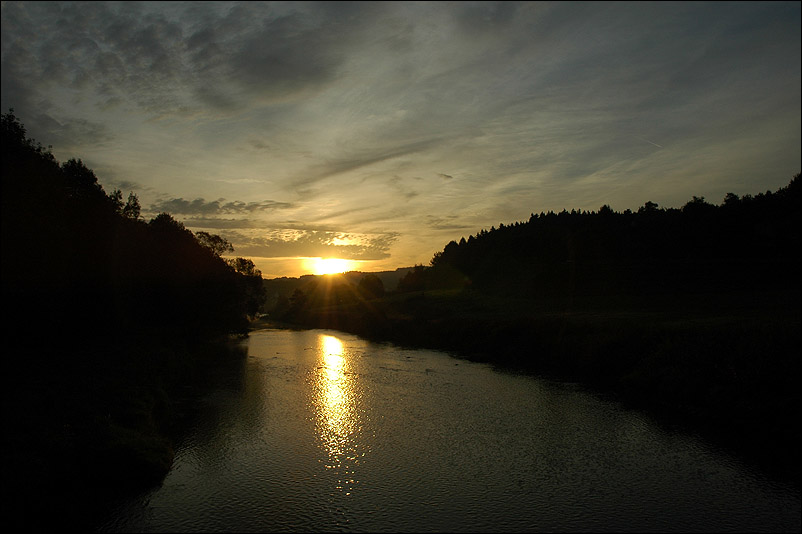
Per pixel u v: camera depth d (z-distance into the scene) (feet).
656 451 68.13
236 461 64.44
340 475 60.29
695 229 287.48
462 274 459.73
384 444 71.31
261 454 67.05
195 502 52.42
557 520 49.70
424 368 133.59
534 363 137.39
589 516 50.57
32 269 86.02
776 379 78.69
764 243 249.55
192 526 47.52
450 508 52.19
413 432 76.64
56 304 98.68
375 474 60.64
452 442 72.08
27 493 43.32
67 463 51.60
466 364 140.05
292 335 255.29
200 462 63.72
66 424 59.16
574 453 67.62
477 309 244.22
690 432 75.61
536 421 81.92
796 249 229.04
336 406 92.17
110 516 48.78
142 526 47.21
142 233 159.33
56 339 114.21
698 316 145.59
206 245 241.76
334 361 149.59
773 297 178.91
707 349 95.25
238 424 80.64
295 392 104.53
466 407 90.84
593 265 276.41
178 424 80.48
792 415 71.56
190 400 97.60
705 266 241.55
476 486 57.36
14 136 93.20
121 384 83.51
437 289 432.66
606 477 59.93
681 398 89.76
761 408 75.87
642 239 309.22
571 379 115.44
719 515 50.60
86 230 119.34
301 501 53.31
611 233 337.11
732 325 109.09
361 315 300.61
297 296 462.19
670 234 296.30
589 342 127.13
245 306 306.96
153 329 170.19
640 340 113.70
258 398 99.09
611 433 75.66
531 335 151.94
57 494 47.19
